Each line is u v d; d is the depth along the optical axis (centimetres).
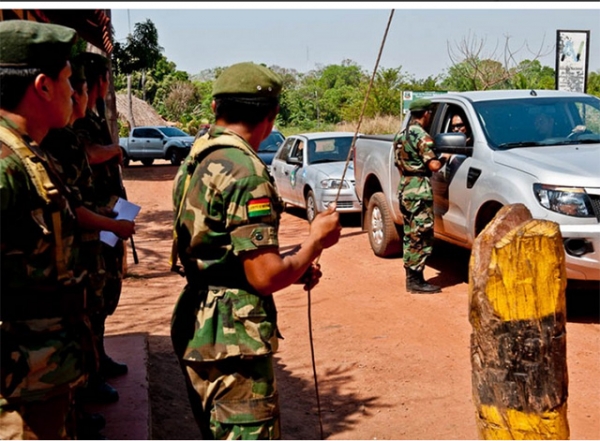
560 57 1272
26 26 259
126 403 434
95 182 423
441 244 975
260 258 272
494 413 260
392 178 899
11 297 254
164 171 2764
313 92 5475
